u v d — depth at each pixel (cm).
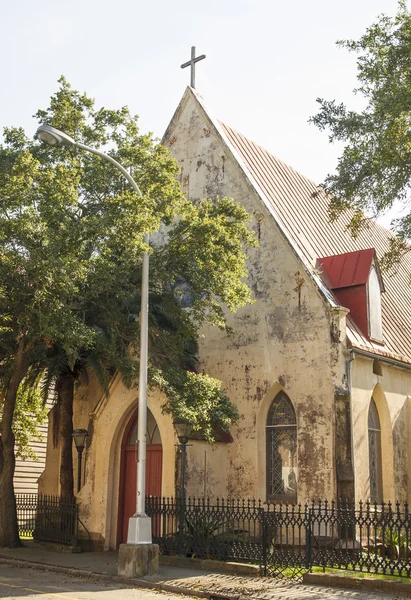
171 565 1745
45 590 1408
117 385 2280
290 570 1596
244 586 1439
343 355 2086
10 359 2236
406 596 1335
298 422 2098
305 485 2041
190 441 2097
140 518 1603
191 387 1920
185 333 2066
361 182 1875
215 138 2522
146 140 2042
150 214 1808
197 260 1950
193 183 2544
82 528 2228
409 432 2400
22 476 3606
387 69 1825
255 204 2350
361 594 1355
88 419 2520
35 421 3234
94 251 1900
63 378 2388
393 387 2358
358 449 2084
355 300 2314
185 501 1922
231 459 2214
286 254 2239
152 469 2233
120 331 2039
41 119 2106
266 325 2238
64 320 1752
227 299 1980
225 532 1895
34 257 1706
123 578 1548
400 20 1841
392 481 2256
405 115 1794
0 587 1442
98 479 2250
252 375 2233
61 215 1773
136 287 2083
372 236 3059
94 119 2086
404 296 2912
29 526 2483
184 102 2650
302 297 2177
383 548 1498
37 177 1833
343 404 2031
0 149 2014
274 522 1684
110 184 1986
